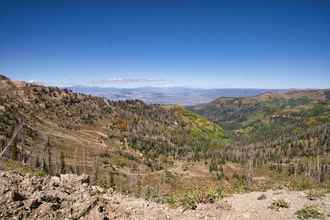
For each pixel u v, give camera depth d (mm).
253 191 13125
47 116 185500
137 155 169750
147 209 8977
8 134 108562
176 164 166125
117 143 183125
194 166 162750
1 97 171000
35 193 8297
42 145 125625
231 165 167250
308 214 8961
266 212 9344
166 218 8531
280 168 153625
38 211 7508
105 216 7863
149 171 138000
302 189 13312
